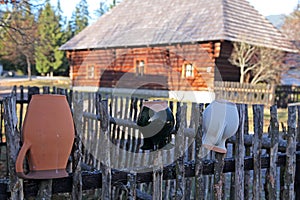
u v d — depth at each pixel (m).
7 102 1.59
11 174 1.59
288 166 2.57
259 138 2.42
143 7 19.97
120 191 2.70
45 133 1.57
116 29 19.22
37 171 1.58
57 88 2.79
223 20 15.80
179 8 18.11
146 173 2.09
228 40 14.95
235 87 13.32
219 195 2.26
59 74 37.03
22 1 6.67
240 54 15.20
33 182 1.70
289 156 2.56
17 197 1.60
